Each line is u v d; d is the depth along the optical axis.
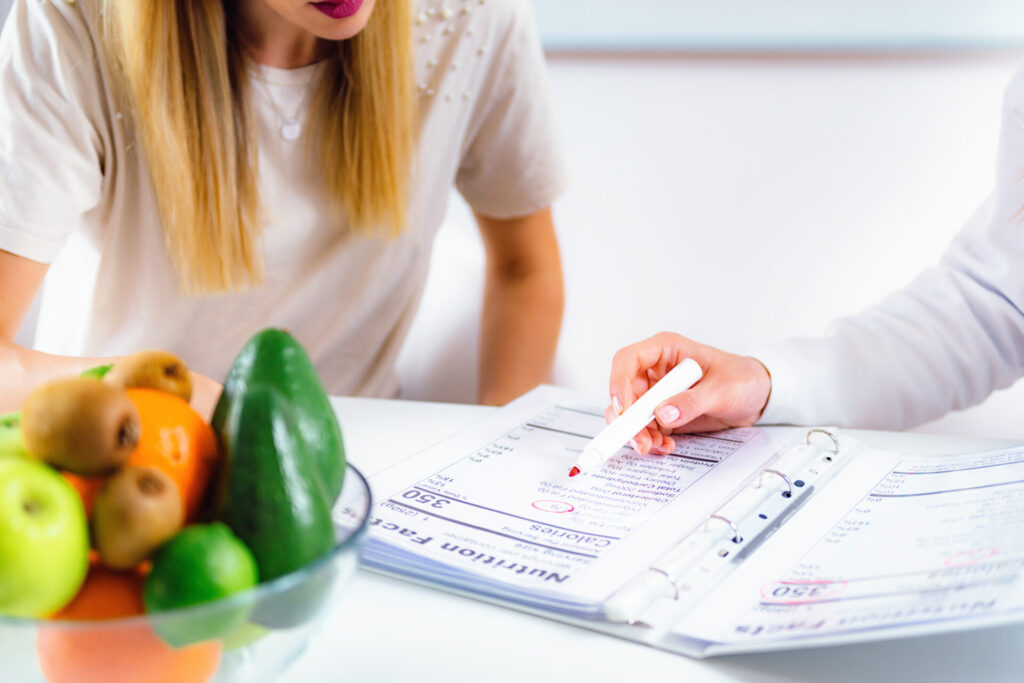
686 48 2.23
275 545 0.34
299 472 0.34
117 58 0.83
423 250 1.08
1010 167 0.77
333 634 0.44
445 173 1.07
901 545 0.46
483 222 1.19
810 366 0.73
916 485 0.54
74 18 0.82
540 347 1.14
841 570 0.44
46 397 0.32
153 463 0.34
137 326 0.97
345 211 0.98
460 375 1.20
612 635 0.43
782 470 0.57
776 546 0.48
